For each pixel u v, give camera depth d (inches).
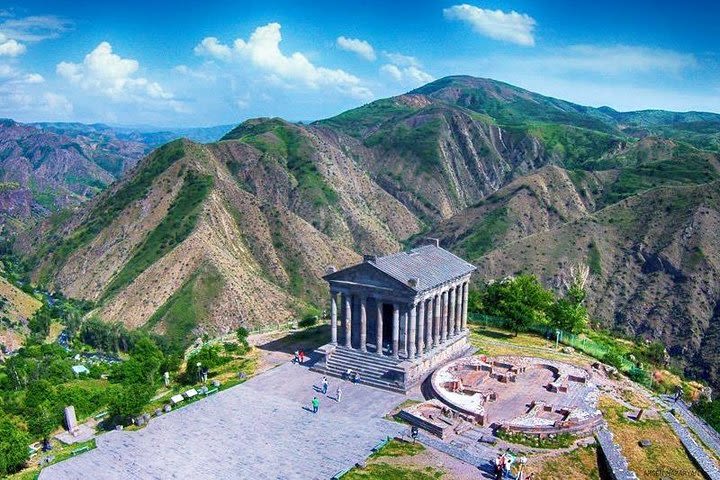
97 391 3304.6
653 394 3036.4
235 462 2126.0
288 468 2070.6
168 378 3208.7
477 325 4060.0
